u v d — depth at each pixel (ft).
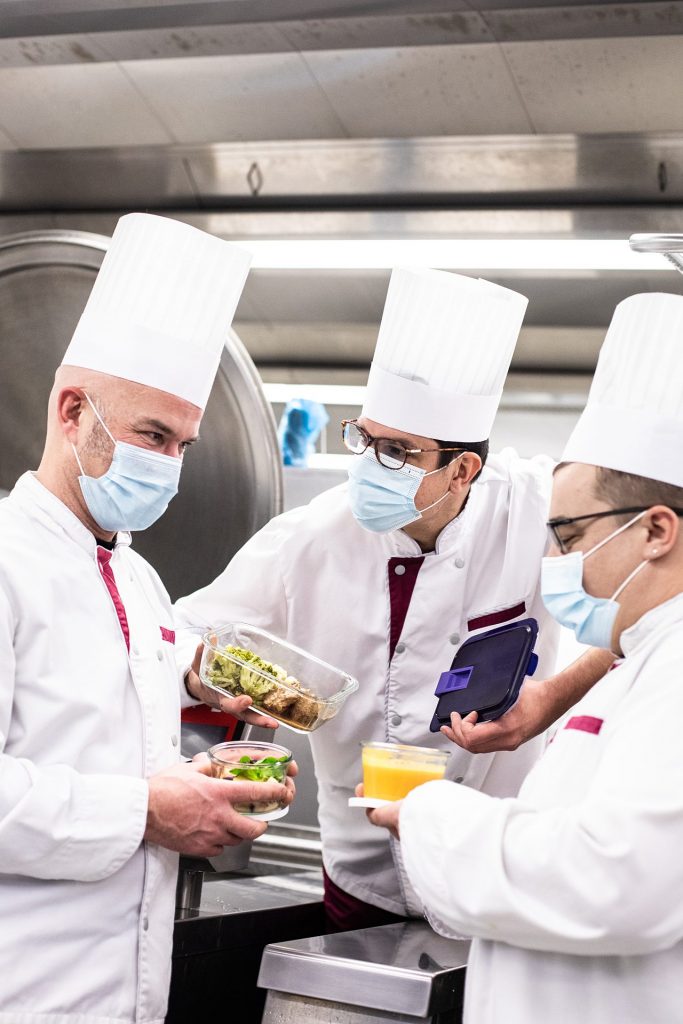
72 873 4.31
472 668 5.00
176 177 9.31
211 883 6.63
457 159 8.55
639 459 3.92
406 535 5.88
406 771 4.41
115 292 4.87
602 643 4.08
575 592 4.01
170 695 5.00
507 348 5.66
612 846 3.43
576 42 7.47
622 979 3.68
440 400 5.43
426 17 7.36
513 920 3.60
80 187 9.67
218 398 6.56
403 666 5.88
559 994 3.74
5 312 7.16
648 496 3.92
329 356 10.85
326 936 5.09
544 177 8.45
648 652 3.83
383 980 4.43
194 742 5.81
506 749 4.98
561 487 4.12
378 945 4.98
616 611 3.98
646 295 4.10
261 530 6.27
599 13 7.06
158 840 4.47
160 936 4.65
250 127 8.81
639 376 4.02
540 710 5.04
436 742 5.85
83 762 4.50
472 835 3.76
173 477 4.81
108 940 4.49
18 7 7.70
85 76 8.68
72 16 7.74
